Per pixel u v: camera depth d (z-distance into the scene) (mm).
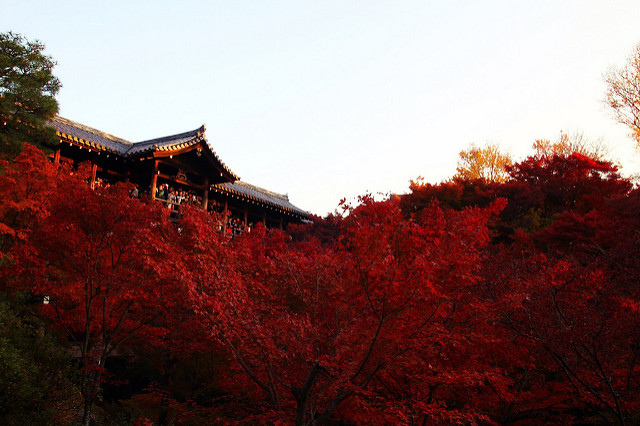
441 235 8016
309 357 8703
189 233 11094
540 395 10188
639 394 9328
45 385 11055
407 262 7781
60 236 10805
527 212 25406
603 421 10828
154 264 9531
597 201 24000
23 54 16094
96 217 10797
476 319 8930
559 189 26781
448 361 9281
